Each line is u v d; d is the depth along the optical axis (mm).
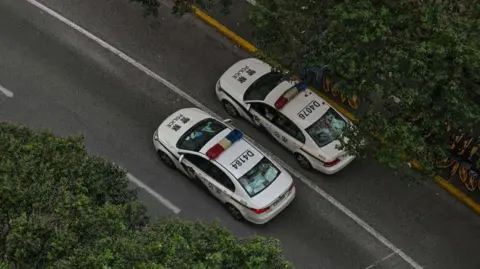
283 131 28359
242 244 16609
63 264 15273
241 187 25906
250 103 28922
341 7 21031
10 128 19828
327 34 22047
